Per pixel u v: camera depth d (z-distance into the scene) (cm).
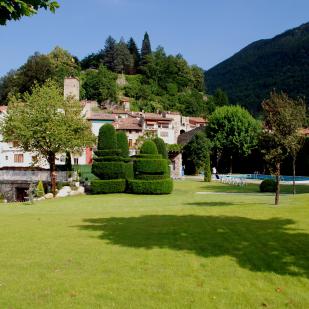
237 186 5106
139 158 4125
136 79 17488
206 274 1066
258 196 3362
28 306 856
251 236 1487
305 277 1034
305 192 3959
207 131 8744
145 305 860
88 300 888
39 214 2277
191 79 17800
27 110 4475
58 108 4547
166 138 8606
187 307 850
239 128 8300
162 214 2183
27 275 1066
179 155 8119
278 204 2445
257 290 951
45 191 4672
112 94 14250
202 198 3334
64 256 1252
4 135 4650
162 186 3959
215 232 1577
